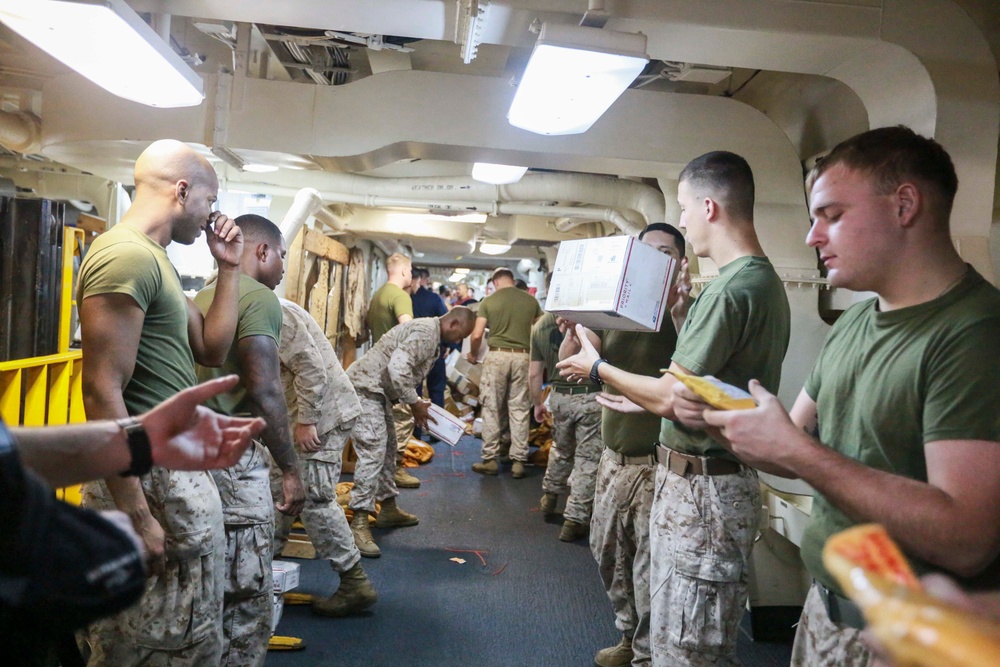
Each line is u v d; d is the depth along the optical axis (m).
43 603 0.69
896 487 1.01
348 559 3.17
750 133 3.43
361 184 5.65
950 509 0.98
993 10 3.12
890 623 0.38
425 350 4.17
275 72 4.28
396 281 6.50
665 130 3.40
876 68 2.71
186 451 1.08
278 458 2.35
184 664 1.77
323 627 3.08
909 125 2.69
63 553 0.70
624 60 2.21
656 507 1.99
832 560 0.47
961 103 2.56
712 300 1.81
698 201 1.96
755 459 1.10
